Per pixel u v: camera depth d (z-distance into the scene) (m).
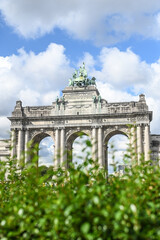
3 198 17.08
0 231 10.41
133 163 14.14
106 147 82.81
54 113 85.25
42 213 11.17
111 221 9.59
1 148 87.62
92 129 82.00
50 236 10.24
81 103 84.81
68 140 83.88
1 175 17.30
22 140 85.25
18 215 10.71
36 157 11.89
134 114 79.56
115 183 12.61
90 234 9.20
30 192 12.93
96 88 86.25
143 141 78.06
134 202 10.18
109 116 81.44
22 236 10.68
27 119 85.94
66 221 9.72
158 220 10.31
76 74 90.94
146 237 9.27
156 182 12.13
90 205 9.73
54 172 13.75
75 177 12.09
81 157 12.73
